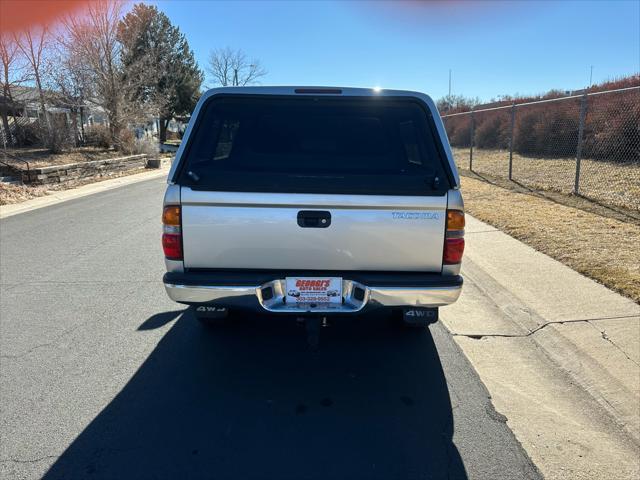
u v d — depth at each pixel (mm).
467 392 3297
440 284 3102
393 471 2551
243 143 3494
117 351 3910
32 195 12992
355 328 4336
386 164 3424
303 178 3070
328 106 3373
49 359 3779
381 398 3234
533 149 17203
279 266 3158
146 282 5680
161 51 33438
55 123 18516
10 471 2551
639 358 3521
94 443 2777
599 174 11281
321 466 2588
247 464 2604
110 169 18188
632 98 12695
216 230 3117
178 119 43125
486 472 2541
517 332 4203
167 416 3037
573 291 4801
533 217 7910
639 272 5117
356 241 3107
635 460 2623
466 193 10859
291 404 3174
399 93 3355
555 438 2805
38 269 6230
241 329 4328
